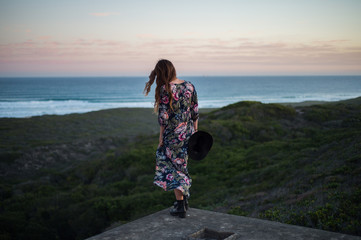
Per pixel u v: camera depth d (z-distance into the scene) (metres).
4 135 43.94
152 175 20.16
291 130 26.97
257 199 10.59
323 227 5.61
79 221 14.41
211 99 125.44
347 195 6.95
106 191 18.64
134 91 176.62
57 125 52.03
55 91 172.25
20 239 13.49
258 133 26.52
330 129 25.89
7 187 23.38
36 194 20.75
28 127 49.81
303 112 31.84
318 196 7.84
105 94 153.12
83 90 183.50
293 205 7.89
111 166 23.80
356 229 5.12
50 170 29.83
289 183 11.26
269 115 31.08
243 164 18.48
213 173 18.03
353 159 10.66
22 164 30.58
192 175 18.34
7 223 14.64
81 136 44.38
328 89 189.62
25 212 16.86
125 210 14.69
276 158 18.00
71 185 23.28
